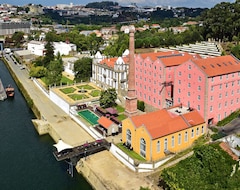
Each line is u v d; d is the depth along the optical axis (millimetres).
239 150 72188
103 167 75875
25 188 71625
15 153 88250
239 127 86688
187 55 113375
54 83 142750
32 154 87812
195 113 85000
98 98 121250
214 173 60062
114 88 120625
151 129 74250
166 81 102875
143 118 79250
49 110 118812
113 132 89750
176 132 76750
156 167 72312
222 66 90750
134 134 77812
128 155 76062
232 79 91188
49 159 85125
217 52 157500
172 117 80812
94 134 92938
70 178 76125
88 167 76062
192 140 81562
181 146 79000
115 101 117500
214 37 190125
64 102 116938
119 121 97625
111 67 129625
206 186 57438
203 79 85188
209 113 87188
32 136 100312
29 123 111312
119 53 194000
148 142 73125
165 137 74688
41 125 102250
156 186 65750
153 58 108312
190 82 89938
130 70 94062
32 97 135500
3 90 142125
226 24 175500
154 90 107312
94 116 106500
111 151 83062
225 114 92312
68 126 102625
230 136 78062
